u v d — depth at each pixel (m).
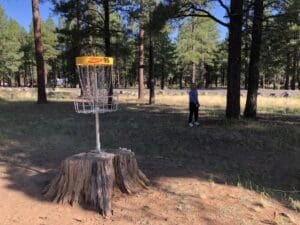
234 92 14.81
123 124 14.09
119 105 23.23
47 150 9.58
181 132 12.22
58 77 86.88
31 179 7.16
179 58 58.69
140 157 8.88
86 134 11.82
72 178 5.96
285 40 17.55
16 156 8.95
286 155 9.53
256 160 8.99
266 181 7.41
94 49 27.14
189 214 5.54
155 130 12.62
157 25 14.55
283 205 6.10
